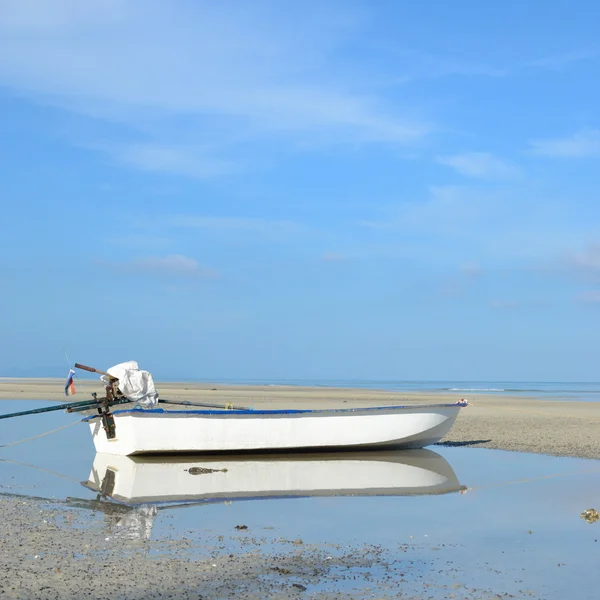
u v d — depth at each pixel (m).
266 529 10.96
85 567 8.51
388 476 16.20
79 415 31.80
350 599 7.68
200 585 7.98
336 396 53.75
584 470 17.17
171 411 18.66
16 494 13.72
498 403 43.59
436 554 9.61
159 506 12.71
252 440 19.05
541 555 9.61
